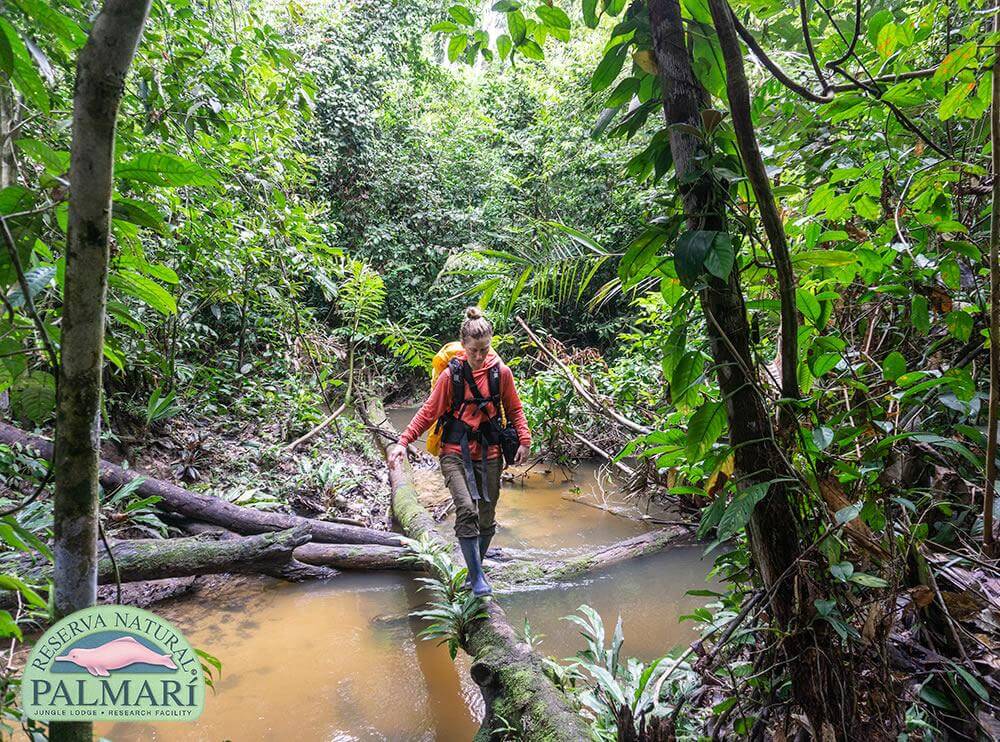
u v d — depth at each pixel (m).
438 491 5.38
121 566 3.17
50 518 2.70
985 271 1.93
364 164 10.31
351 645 3.05
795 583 1.45
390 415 8.95
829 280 2.02
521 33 1.94
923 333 2.05
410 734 2.38
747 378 1.46
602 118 1.78
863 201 2.08
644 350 5.61
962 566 1.72
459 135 11.51
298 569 3.72
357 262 7.03
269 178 5.43
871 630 1.40
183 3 3.37
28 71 1.28
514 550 4.06
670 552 3.99
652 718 1.63
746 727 1.63
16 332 1.31
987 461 1.62
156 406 3.59
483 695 2.47
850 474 1.63
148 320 4.82
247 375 6.33
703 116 1.36
